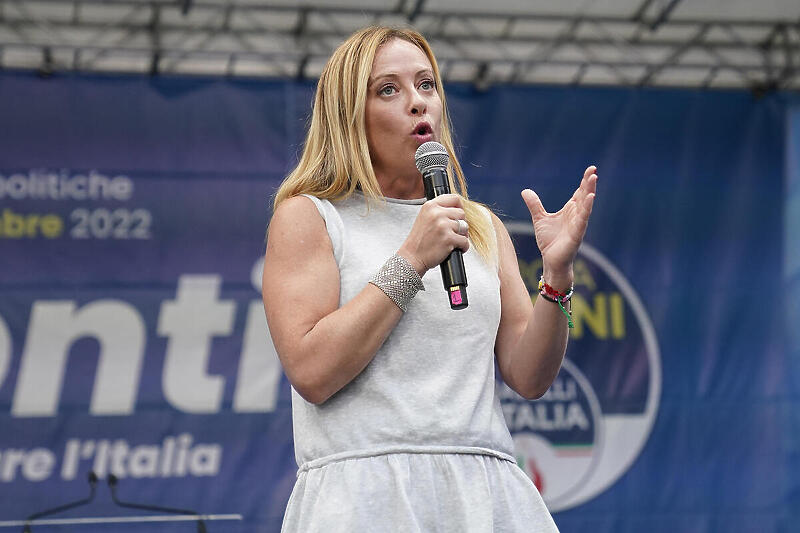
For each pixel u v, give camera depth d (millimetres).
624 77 9094
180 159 8344
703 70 9203
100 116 8305
